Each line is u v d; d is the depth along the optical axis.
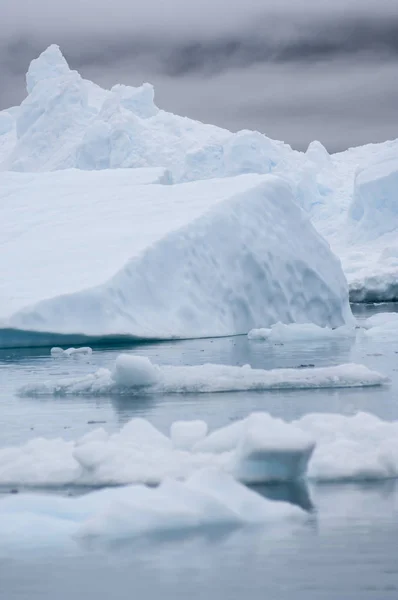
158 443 15.22
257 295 44.91
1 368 31.56
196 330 41.94
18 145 121.88
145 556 10.41
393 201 109.50
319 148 139.88
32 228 47.47
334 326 48.03
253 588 9.48
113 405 22.09
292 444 13.67
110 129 113.69
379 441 15.05
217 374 24.61
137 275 41.09
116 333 38.97
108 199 50.00
